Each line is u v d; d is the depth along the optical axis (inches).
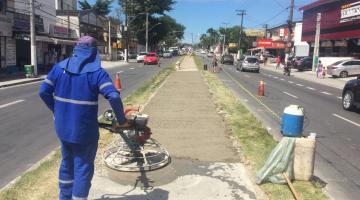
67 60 181.2
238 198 230.4
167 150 322.7
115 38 3368.6
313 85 1243.8
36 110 561.3
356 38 1846.7
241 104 614.5
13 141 376.8
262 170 255.3
